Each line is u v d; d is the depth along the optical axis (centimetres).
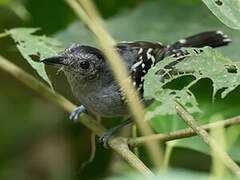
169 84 880
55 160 1294
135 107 596
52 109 1334
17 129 1330
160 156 541
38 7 1260
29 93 1333
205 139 631
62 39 1094
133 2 1287
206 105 866
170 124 844
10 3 1129
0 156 1306
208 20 1119
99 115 985
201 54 659
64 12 1266
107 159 1199
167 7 1164
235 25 559
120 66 646
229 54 983
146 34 1090
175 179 330
